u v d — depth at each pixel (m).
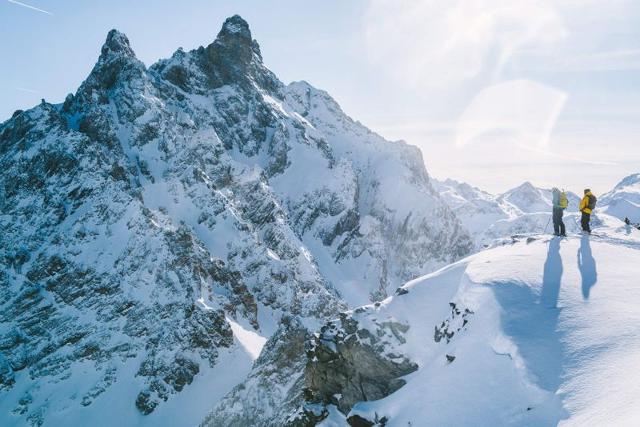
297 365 64.81
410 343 31.59
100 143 154.62
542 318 24.69
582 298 25.17
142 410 97.12
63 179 137.75
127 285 117.12
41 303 115.88
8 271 122.31
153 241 122.25
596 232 38.19
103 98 171.75
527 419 19.53
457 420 22.02
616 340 20.94
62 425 95.38
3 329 111.94
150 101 171.62
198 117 198.25
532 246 34.72
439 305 32.75
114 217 128.88
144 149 162.38
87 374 104.38
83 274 119.19
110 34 188.62
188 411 96.06
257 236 152.75
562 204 37.50
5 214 134.12
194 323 107.56
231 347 108.44
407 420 24.83
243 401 64.56
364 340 32.91
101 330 110.69
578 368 20.39
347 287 184.62
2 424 97.62
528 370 21.66
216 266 127.81
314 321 138.88
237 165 178.88
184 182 154.50
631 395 17.14
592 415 17.42
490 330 25.73
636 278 26.14
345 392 33.03
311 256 167.00
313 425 32.78
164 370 101.50
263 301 137.88
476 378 23.59
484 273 30.67
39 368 106.44
